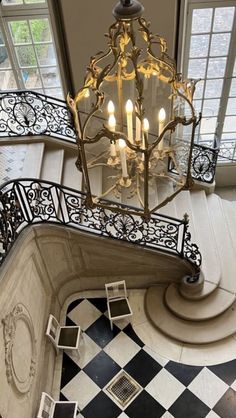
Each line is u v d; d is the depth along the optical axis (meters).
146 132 2.29
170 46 5.34
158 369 5.05
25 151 5.94
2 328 3.72
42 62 6.15
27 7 5.50
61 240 5.07
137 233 5.50
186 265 5.34
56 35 5.34
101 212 5.23
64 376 5.09
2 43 5.89
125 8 2.08
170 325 5.34
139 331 5.43
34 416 4.34
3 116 6.40
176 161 2.86
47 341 5.06
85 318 5.65
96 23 5.10
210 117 6.50
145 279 5.75
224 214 6.45
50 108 6.01
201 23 5.39
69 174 5.80
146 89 2.54
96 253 5.36
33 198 4.64
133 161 2.74
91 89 2.44
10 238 4.24
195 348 5.18
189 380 4.92
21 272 4.33
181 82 2.46
